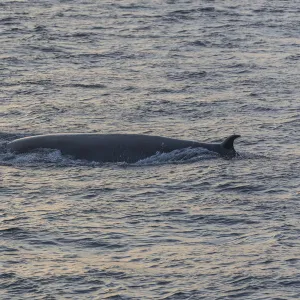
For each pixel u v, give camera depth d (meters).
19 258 50.28
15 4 173.12
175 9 172.62
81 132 81.94
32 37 136.00
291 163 71.06
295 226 55.59
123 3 179.50
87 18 158.12
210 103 95.31
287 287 46.50
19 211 58.28
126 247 51.97
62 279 47.47
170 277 47.72
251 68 117.00
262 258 50.22
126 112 90.56
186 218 57.16
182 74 112.12
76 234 54.03
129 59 121.88
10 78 106.81
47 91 100.19
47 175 67.12
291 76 111.75
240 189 63.78
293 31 150.12
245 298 45.34
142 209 58.91
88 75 110.12
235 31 148.38
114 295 45.59
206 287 46.53
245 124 85.75
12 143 73.31
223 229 55.12
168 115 89.69
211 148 73.44
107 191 63.03
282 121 86.88
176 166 69.94
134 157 71.50
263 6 181.50
